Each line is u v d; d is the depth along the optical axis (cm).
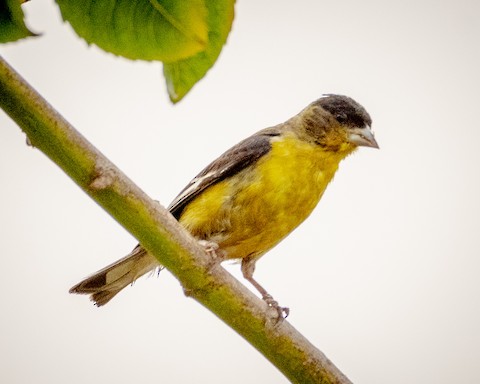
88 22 98
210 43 103
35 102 102
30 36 94
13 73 100
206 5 100
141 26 98
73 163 107
